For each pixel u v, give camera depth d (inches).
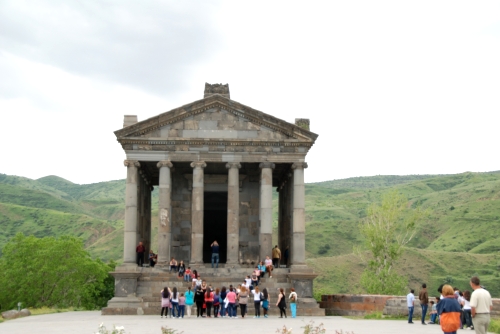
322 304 2180.1
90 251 7239.2
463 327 1508.4
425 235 7135.8
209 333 1241.4
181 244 2527.1
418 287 4756.4
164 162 2233.0
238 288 1982.0
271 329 1355.8
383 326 1462.8
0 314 2075.5
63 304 3410.4
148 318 1785.2
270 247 2213.3
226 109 2289.6
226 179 2578.7
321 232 6815.9
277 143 2262.6
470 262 5280.5
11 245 3430.1
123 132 2234.3
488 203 7603.4
